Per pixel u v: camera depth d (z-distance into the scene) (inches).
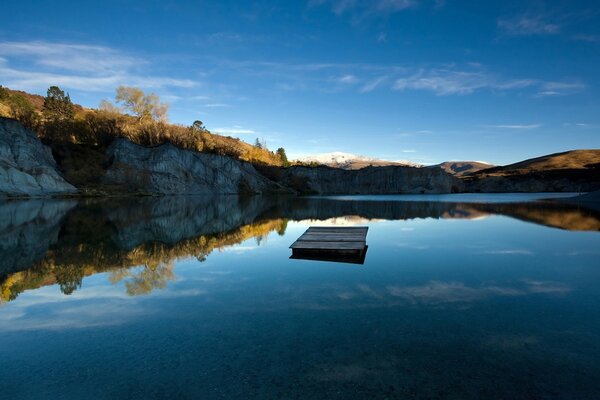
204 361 263.4
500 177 5920.3
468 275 514.9
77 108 5536.4
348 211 1748.3
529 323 334.3
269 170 4938.5
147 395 222.7
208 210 1675.7
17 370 254.5
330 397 217.6
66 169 2662.4
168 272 537.3
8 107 3346.5
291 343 291.6
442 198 3304.6
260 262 604.7
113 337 307.0
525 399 216.7
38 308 381.7
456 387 228.4
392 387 228.1
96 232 932.6
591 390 225.9
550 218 1321.4
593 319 344.5
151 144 3550.7
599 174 5231.3
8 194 2068.2
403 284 468.4
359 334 308.2
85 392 226.8
